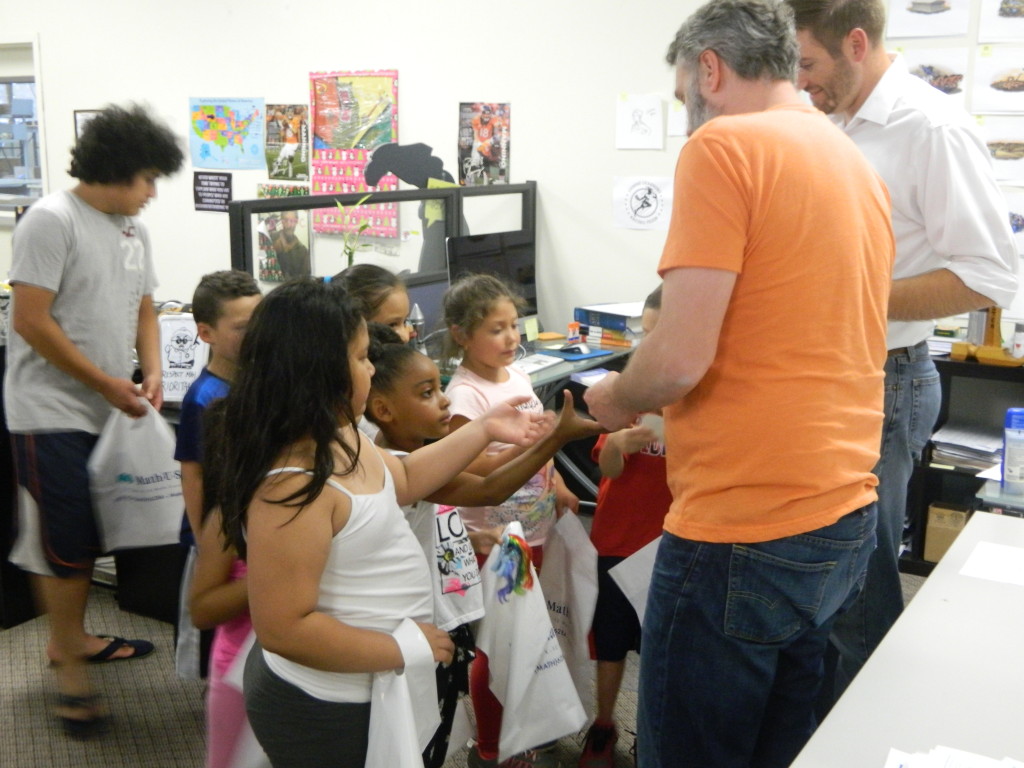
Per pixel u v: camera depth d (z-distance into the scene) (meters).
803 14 1.76
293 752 1.39
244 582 1.55
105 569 3.28
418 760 1.33
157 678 2.70
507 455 1.90
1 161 5.80
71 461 2.35
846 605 1.49
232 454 1.29
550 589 2.07
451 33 4.24
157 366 2.60
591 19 3.91
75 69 5.31
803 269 1.23
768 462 1.26
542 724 1.82
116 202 2.33
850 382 1.29
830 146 1.29
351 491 1.30
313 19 4.58
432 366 1.81
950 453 3.32
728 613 1.31
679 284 1.24
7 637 2.92
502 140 4.21
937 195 1.79
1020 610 1.49
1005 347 3.26
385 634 1.33
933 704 1.22
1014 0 3.17
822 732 1.15
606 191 4.02
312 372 1.26
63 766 2.30
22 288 2.23
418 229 4.47
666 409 1.39
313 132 4.68
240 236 2.90
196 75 4.96
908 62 3.37
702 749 1.38
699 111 1.38
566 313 4.22
